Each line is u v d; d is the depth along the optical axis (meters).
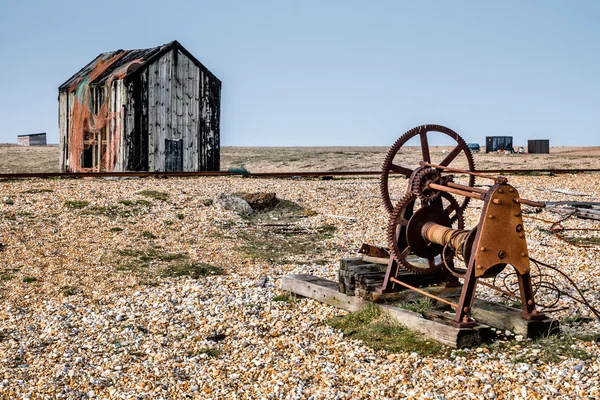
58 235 14.62
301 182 23.03
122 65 26.56
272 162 59.12
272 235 16.11
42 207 16.52
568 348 7.57
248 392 7.04
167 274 12.45
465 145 9.38
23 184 19.17
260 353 8.20
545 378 6.79
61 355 8.34
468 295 7.88
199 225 16.34
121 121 24.81
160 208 17.33
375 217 18.20
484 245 7.71
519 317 8.08
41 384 7.43
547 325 8.00
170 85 25.94
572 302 9.69
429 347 7.82
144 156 25.16
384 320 8.72
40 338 9.01
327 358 7.86
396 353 7.78
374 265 9.75
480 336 7.80
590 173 29.41
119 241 14.55
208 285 11.62
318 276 12.15
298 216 18.06
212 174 24.11
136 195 18.22
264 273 12.56
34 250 13.51
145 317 9.85
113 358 8.20
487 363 7.27
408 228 8.84
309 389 6.98
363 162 56.62
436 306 8.93
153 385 7.33
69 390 7.28
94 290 11.36
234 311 9.97
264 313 9.86
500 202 7.73
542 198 21.50
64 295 11.05
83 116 26.70
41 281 11.76
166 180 21.39
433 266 9.23
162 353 8.34
